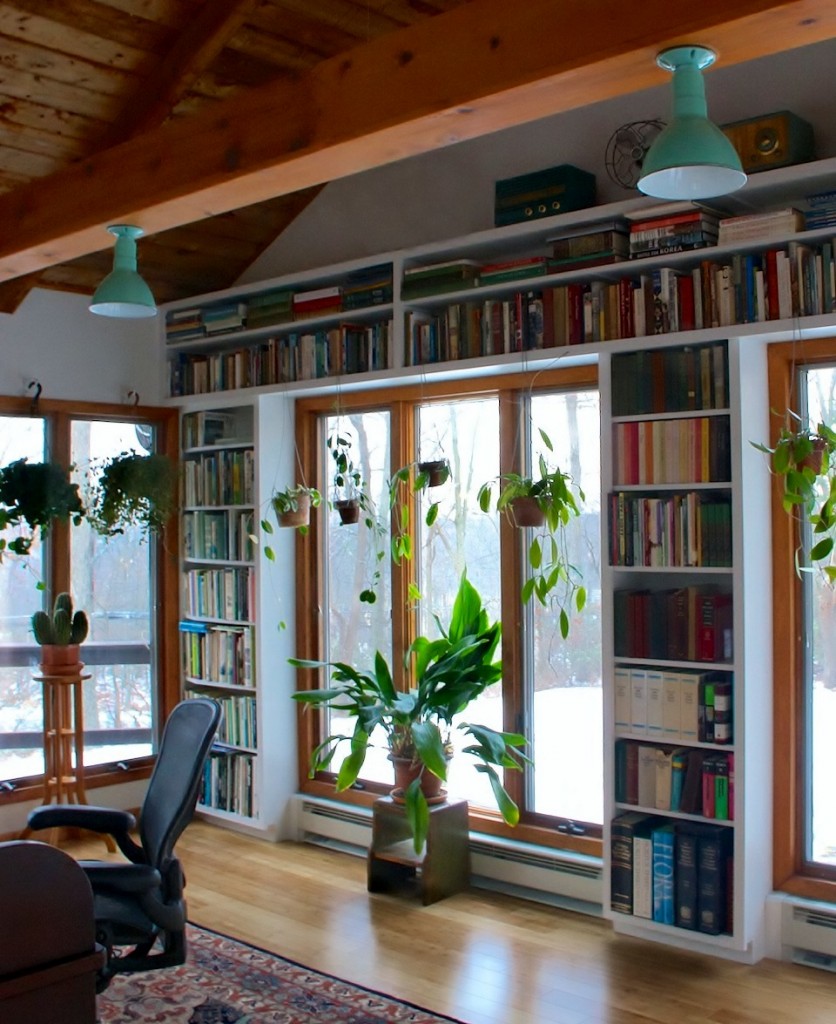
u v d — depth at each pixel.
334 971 3.81
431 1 4.55
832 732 3.90
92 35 4.24
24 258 4.11
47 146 4.66
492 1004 3.54
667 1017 3.42
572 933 4.14
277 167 3.12
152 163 3.48
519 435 4.64
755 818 3.83
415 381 4.84
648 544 3.97
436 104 2.67
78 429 5.58
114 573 5.71
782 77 3.93
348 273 4.93
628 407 4.04
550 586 4.14
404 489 5.05
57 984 2.37
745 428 3.77
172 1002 3.57
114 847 5.26
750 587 3.79
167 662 5.82
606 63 2.38
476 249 4.54
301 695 4.65
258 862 5.05
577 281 4.20
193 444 5.75
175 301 5.78
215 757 5.59
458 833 4.62
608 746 4.08
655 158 2.43
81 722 5.14
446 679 4.55
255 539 5.34
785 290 3.63
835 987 3.64
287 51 4.63
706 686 3.83
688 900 3.87
